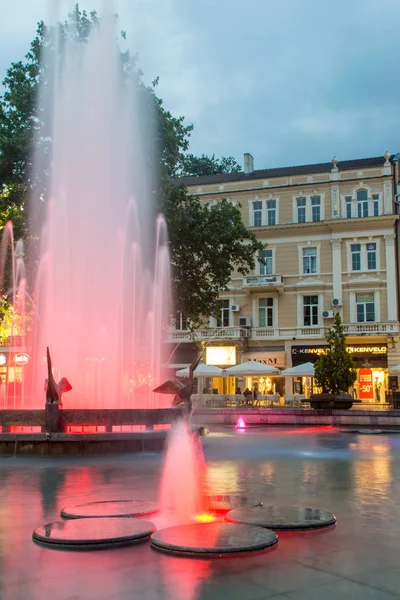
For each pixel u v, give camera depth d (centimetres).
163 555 459
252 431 1948
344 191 4391
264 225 4506
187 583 398
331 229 4388
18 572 421
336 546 487
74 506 630
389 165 4297
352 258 4356
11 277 2534
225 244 2805
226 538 489
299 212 4497
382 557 457
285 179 4528
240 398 3584
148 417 1266
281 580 405
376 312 4247
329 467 997
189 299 2809
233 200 4616
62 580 404
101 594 379
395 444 1444
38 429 1297
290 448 1339
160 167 2586
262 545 471
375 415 2172
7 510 630
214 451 1269
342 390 2505
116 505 636
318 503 671
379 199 4306
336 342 2577
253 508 624
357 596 377
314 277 4412
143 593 381
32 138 2434
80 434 1155
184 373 3628
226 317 4588
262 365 3672
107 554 461
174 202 2680
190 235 2667
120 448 1177
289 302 4462
